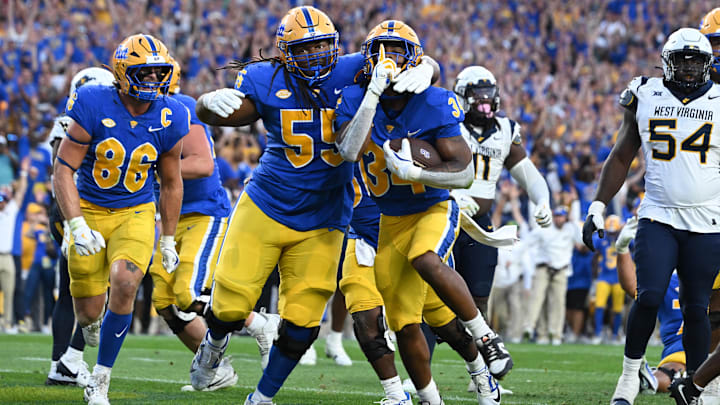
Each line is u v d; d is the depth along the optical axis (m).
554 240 38.31
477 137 19.02
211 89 57.09
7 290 38.50
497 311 39.56
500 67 63.41
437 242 14.11
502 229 15.64
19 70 53.59
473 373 15.52
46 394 17.53
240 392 18.75
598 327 38.72
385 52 14.07
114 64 15.69
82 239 15.52
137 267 16.11
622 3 68.50
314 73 14.48
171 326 19.73
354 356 29.80
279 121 14.59
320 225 15.04
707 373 14.83
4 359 26.23
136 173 16.34
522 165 19.38
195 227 19.28
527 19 68.31
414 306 14.77
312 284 15.02
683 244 15.91
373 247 16.17
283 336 15.03
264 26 63.12
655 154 16.08
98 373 15.80
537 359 29.78
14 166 42.06
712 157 15.80
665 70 15.98
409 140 13.95
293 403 16.73
